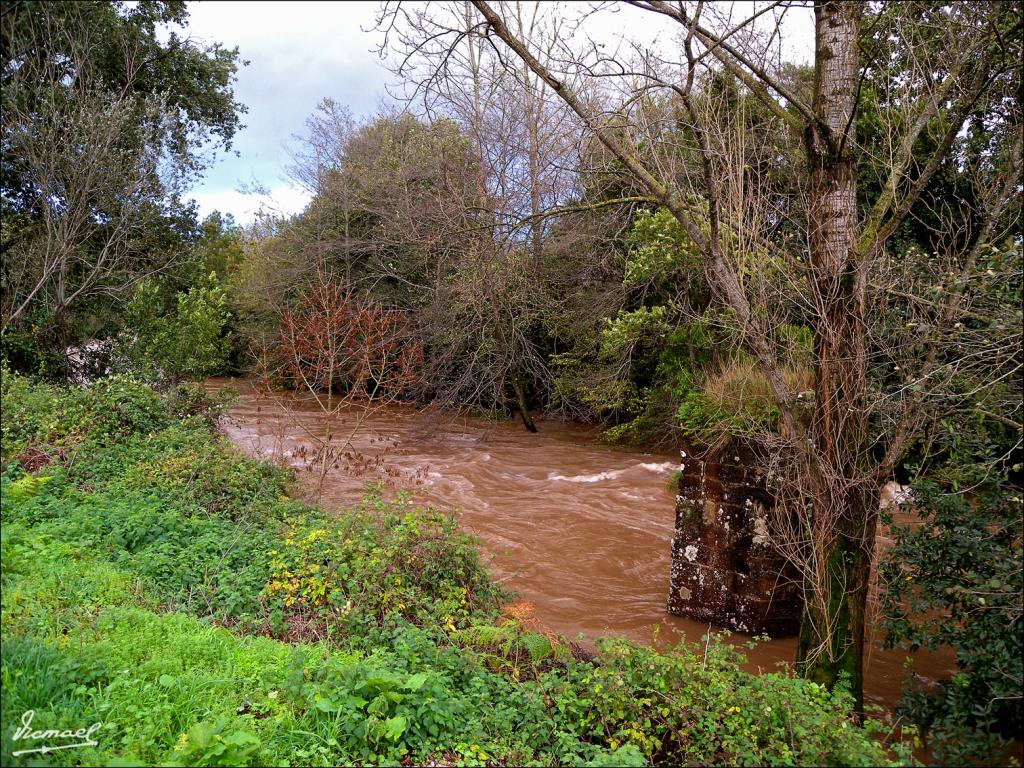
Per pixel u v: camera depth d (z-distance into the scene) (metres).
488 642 6.42
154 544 7.91
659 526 12.52
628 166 6.18
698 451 8.84
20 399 11.53
